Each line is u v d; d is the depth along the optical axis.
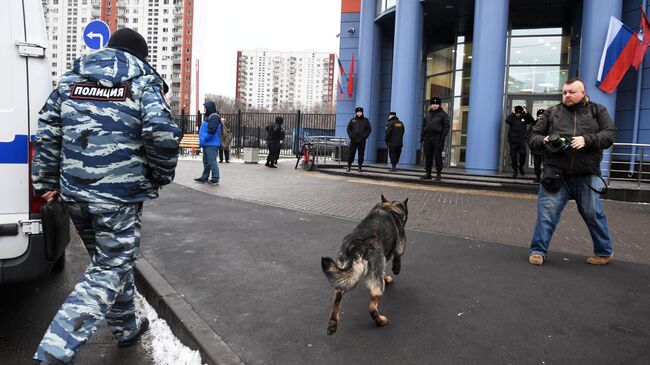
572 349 3.13
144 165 2.88
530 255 5.02
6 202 3.26
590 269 4.80
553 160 4.86
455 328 3.44
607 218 7.67
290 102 136.25
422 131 12.31
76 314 2.64
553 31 14.80
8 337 3.45
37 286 4.51
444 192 10.48
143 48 3.02
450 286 4.29
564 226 6.84
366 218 3.88
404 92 14.90
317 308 3.80
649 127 12.52
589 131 4.73
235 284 4.30
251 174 13.88
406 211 4.39
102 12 100.19
